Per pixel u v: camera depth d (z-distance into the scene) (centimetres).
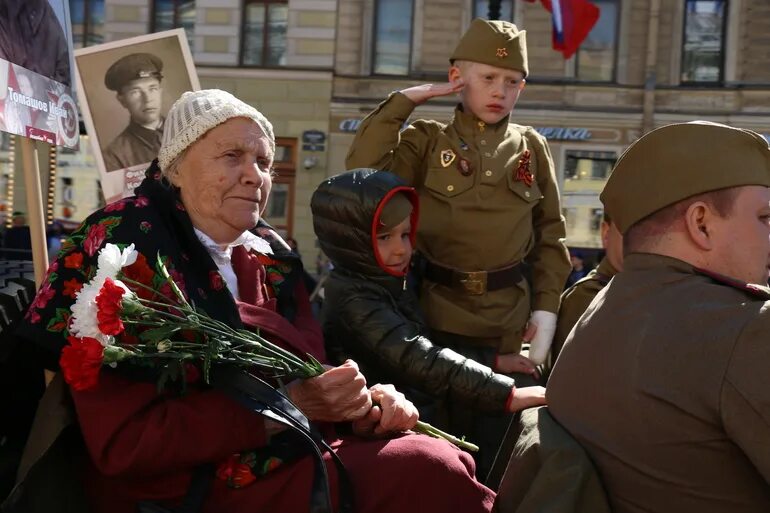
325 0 1917
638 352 175
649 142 187
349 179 270
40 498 203
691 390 167
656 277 182
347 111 1931
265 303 241
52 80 270
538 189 321
